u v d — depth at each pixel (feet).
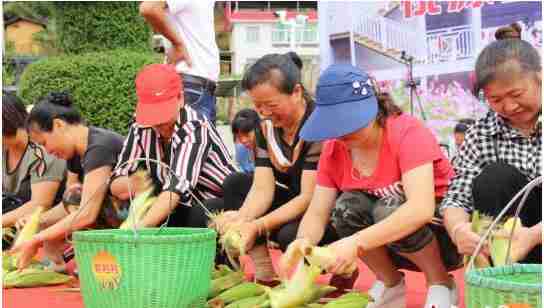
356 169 9.49
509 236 7.77
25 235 12.86
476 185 8.90
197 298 9.30
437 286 9.36
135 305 8.91
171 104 11.35
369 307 9.93
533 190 9.00
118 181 12.07
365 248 8.50
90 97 24.61
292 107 10.65
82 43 28.50
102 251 8.95
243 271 11.25
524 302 6.45
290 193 11.46
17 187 15.15
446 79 17.75
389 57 18.70
